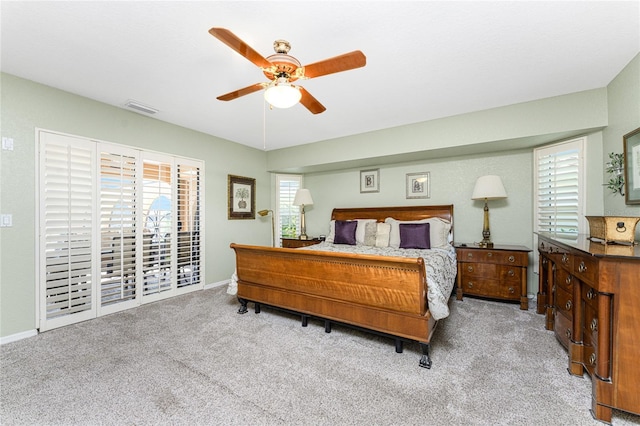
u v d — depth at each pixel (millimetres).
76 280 2781
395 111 3240
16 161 2432
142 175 3354
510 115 3051
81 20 1696
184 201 3840
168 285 3641
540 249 2840
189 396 1649
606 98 2588
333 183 5211
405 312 2076
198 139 4027
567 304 2059
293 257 2564
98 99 2910
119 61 2176
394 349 2229
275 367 1966
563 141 3086
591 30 1799
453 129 3385
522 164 3615
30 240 2506
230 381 1800
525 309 3129
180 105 3064
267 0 1524
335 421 1447
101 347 2268
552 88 2648
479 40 1908
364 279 2209
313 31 1800
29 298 2496
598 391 1444
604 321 1435
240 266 3018
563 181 3072
